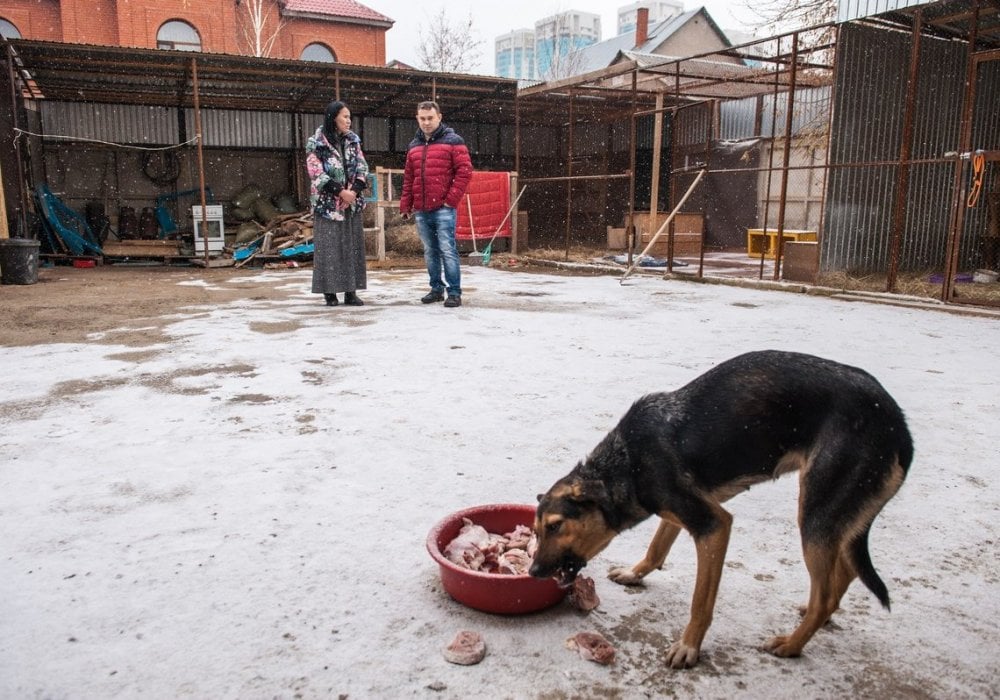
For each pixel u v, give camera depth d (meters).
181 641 2.04
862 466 1.87
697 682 1.91
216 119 18.84
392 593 2.31
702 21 37.47
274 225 15.62
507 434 3.84
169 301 9.11
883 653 2.04
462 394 4.63
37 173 16.39
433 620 2.16
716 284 11.03
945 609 2.26
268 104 18.45
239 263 14.53
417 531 2.73
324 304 8.77
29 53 13.15
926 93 11.19
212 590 2.31
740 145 17.25
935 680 1.92
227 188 19.28
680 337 6.57
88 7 25.11
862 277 10.76
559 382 4.93
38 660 1.95
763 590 2.36
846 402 1.92
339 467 3.37
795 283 10.47
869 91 10.55
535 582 2.14
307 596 2.28
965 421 4.11
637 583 2.41
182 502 2.98
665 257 16.78
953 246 8.49
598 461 2.03
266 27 28.58
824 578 1.92
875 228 10.98
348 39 30.03
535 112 19.92
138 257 15.20
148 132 18.25
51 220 14.33
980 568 2.51
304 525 2.78
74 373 5.19
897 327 7.18
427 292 9.93
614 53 40.84
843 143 10.38
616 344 6.23
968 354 5.88
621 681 1.90
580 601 2.21
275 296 9.63
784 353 2.10
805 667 1.97
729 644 2.08
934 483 3.24
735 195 18.92
